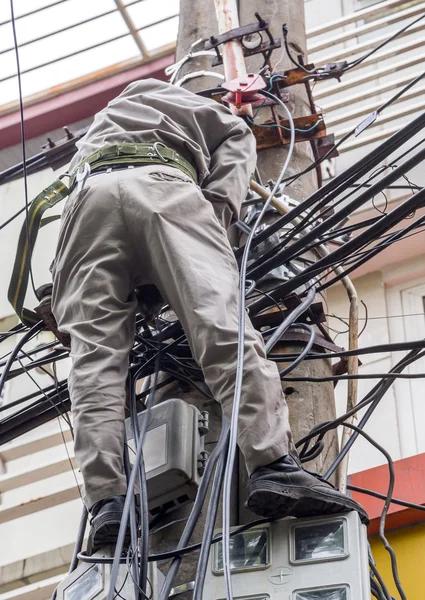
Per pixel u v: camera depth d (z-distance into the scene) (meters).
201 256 3.99
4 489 9.34
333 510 3.67
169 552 3.68
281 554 3.66
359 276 9.63
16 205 12.01
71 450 9.47
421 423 8.30
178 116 4.66
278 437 3.59
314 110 6.91
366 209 9.34
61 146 7.57
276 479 3.56
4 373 4.75
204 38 7.65
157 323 4.74
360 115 9.34
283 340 5.13
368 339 9.11
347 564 3.55
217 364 3.72
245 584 3.64
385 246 5.20
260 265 5.00
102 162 4.38
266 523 3.76
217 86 6.88
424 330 9.02
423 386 8.59
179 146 4.50
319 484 3.62
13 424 5.76
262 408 3.62
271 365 3.78
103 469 3.73
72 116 13.44
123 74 13.43
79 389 3.90
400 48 9.45
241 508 4.34
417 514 7.10
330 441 4.95
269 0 7.69
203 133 4.71
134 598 3.61
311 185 6.36
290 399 4.92
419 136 9.45
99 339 4.02
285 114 6.61
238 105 5.95
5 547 8.91
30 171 7.66
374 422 8.46
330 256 4.85
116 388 3.92
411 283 9.41
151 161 4.35
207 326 3.76
